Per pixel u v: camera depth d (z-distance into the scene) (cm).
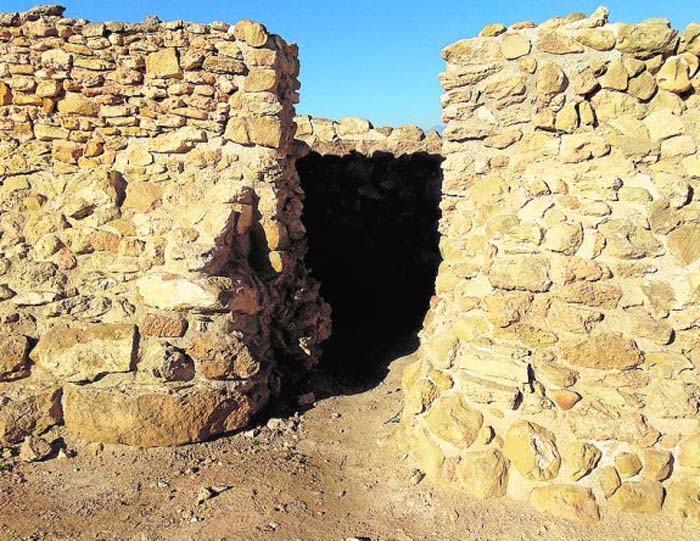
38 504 387
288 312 578
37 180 514
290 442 486
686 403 373
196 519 371
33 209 505
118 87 508
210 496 396
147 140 513
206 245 469
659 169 407
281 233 531
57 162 512
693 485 366
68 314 474
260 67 507
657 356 385
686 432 374
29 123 510
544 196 421
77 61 504
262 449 470
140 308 474
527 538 349
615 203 408
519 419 390
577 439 378
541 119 425
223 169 513
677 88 404
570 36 420
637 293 395
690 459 368
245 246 521
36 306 476
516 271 408
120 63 506
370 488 413
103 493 401
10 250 491
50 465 436
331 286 938
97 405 452
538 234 410
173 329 465
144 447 454
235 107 510
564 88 421
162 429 454
